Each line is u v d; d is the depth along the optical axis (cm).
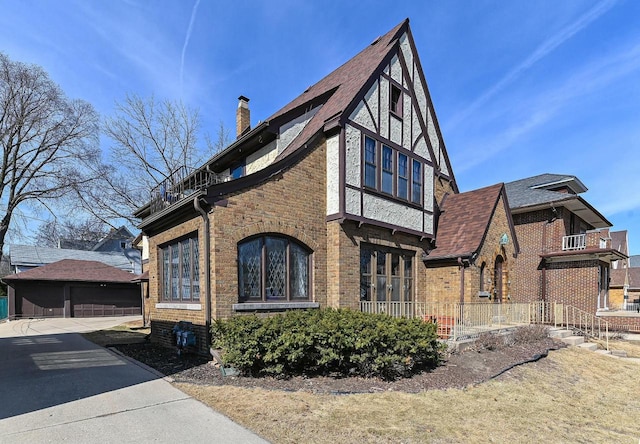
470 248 1163
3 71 2416
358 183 999
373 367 619
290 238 893
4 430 392
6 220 2611
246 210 803
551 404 585
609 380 793
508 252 1382
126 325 1762
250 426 410
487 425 464
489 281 1241
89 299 2611
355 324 641
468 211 1344
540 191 1806
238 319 658
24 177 2645
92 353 872
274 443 369
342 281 941
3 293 2883
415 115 1256
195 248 859
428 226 1257
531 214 1728
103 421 419
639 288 3066
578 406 592
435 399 544
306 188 937
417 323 709
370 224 1020
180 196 977
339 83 1253
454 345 809
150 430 395
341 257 945
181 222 895
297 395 525
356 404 499
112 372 657
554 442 434
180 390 541
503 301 1334
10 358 818
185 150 2691
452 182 1566
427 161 1290
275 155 1092
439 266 1210
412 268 1210
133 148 2523
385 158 1116
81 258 3238
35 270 2511
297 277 908
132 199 2667
